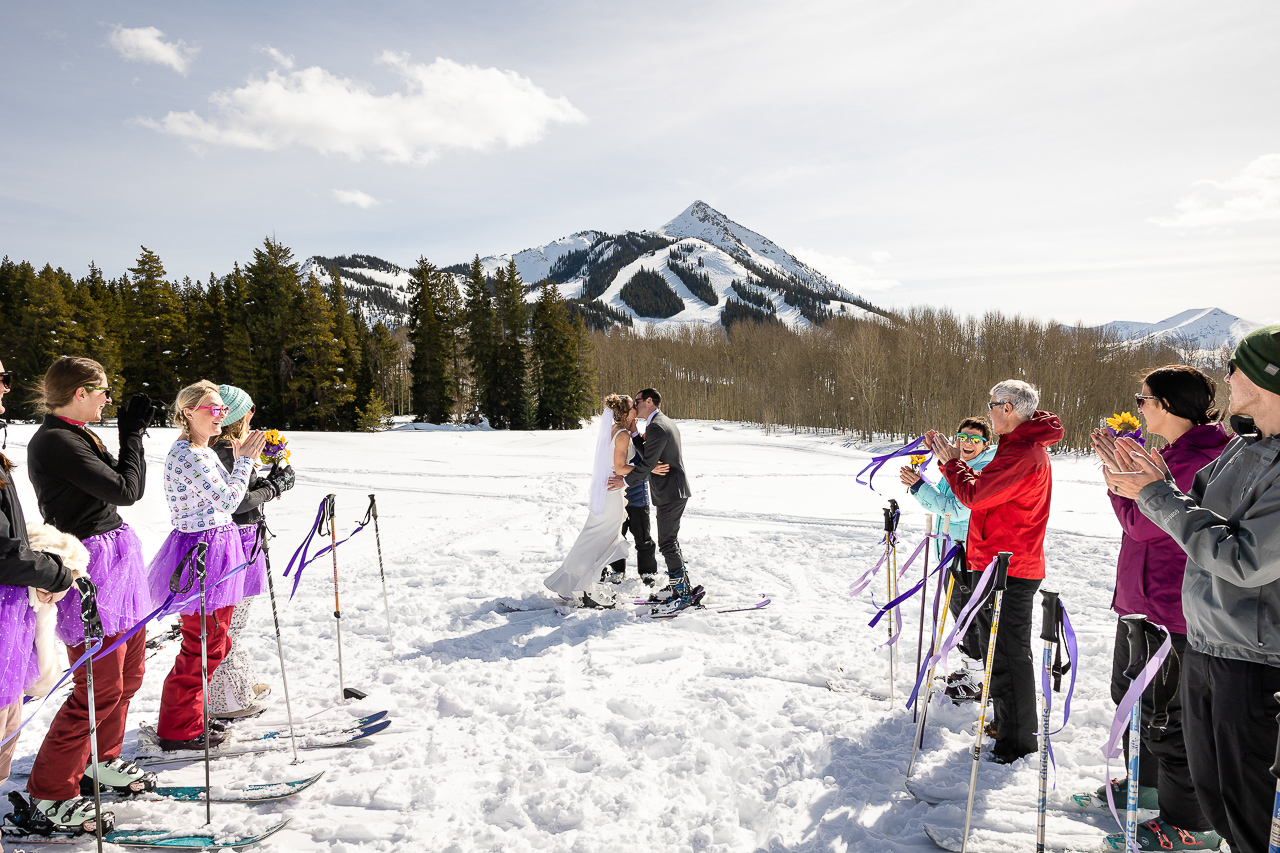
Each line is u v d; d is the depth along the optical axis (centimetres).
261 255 4497
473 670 453
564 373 5131
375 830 280
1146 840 252
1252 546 170
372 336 6334
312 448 2412
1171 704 255
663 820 288
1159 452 271
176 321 4734
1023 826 272
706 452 2795
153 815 285
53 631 256
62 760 267
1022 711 319
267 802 298
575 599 598
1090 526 1001
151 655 468
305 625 541
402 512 1179
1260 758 181
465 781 319
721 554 795
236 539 347
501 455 2364
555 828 287
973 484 315
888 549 405
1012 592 317
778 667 445
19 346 4475
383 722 369
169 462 334
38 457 269
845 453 2752
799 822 284
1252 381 182
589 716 386
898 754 333
